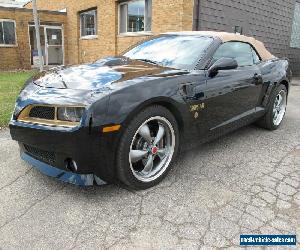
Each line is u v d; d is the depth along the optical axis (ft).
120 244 6.97
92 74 9.52
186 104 9.75
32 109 8.63
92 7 42.55
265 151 12.59
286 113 19.88
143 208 8.30
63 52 52.21
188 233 7.34
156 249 6.82
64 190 9.14
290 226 7.70
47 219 7.79
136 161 8.92
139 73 9.59
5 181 9.61
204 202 8.64
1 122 15.58
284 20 44.39
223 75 11.37
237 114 12.66
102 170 8.30
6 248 6.78
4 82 30.45
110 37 39.47
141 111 8.58
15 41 48.67
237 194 9.11
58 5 52.70
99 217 7.89
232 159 11.65
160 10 30.99
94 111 7.78
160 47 12.44
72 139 7.83
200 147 12.80
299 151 12.71
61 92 8.45
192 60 11.07
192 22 29.66
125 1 36.37
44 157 8.86
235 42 12.89
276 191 9.36
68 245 6.91
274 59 15.48
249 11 36.83
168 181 9.79
